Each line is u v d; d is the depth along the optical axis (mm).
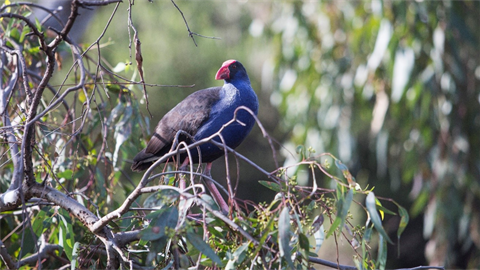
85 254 6008
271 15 13312
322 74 12391
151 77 19750
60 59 7820
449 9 11477
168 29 19922
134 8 18391
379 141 11953
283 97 12758
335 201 4523
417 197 13484
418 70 11531
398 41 11203
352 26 11906
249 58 21703
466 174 12000
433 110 11852
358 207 19984
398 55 11133
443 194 12016
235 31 21469
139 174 17281
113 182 7621
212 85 20406
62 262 6977
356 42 11789
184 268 4012
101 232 4988
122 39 18703
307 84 12523
